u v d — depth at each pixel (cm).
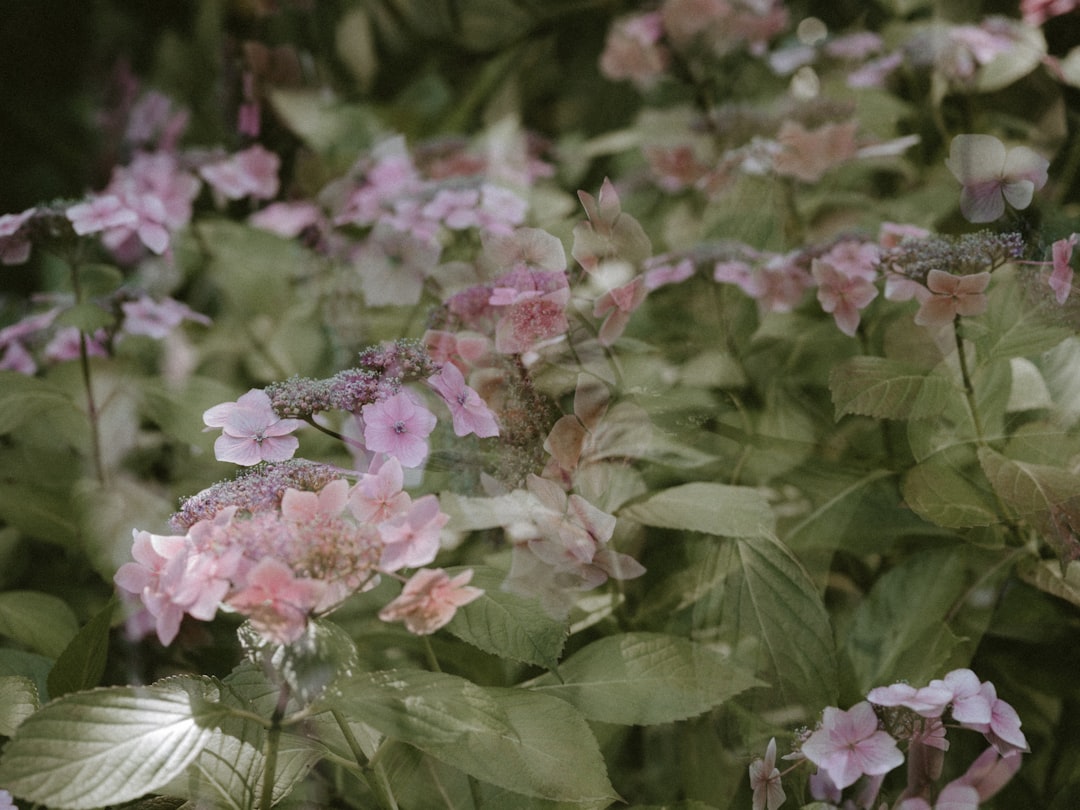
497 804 117
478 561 122
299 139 170
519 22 178
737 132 153
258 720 109
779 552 122
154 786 107
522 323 120
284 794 112
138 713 108
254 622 106
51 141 178
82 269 145
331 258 149
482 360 121
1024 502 121
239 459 113
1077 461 124
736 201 141
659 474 126
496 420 120
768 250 139
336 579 107
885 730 116
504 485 119
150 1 186
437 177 152
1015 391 127
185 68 178
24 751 106
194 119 175
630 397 123
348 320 144
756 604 121
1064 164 147
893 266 126
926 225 139
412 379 117
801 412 132
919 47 153
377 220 145
